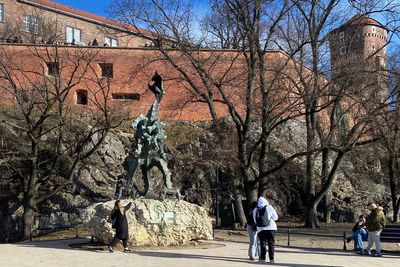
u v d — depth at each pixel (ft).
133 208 53.93
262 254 42.98
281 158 110.93
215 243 60.64
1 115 108.27
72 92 126.82
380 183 121.70
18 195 99.25
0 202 98.94
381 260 47.44
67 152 104.78
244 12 88.84
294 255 50.85
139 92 127.95
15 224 98.12
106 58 128.77
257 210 43.39
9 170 101.35
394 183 108.88
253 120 107.04
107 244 52.75
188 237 55.93
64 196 103.65
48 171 93.04
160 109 127.34
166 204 55.83
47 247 54.54
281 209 111.65
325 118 110.73
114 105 113.09
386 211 114.52
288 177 113.70
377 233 51.72
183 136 122.31
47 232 93.71
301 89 91.66
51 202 102.73
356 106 96.53
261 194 89.97
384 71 84.38
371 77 83.41
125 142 117.08
